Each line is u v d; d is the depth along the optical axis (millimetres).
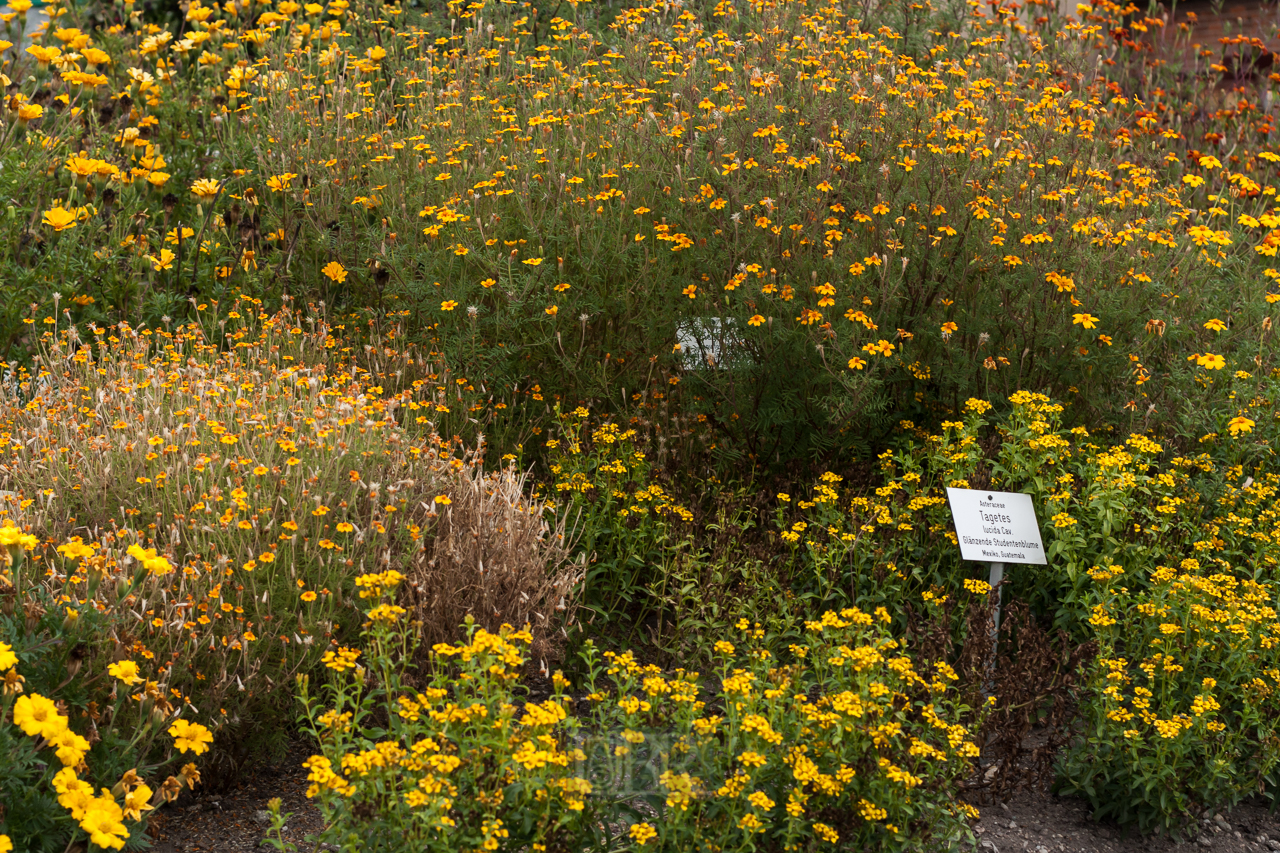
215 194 5660
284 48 7562
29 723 2432
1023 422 4465
